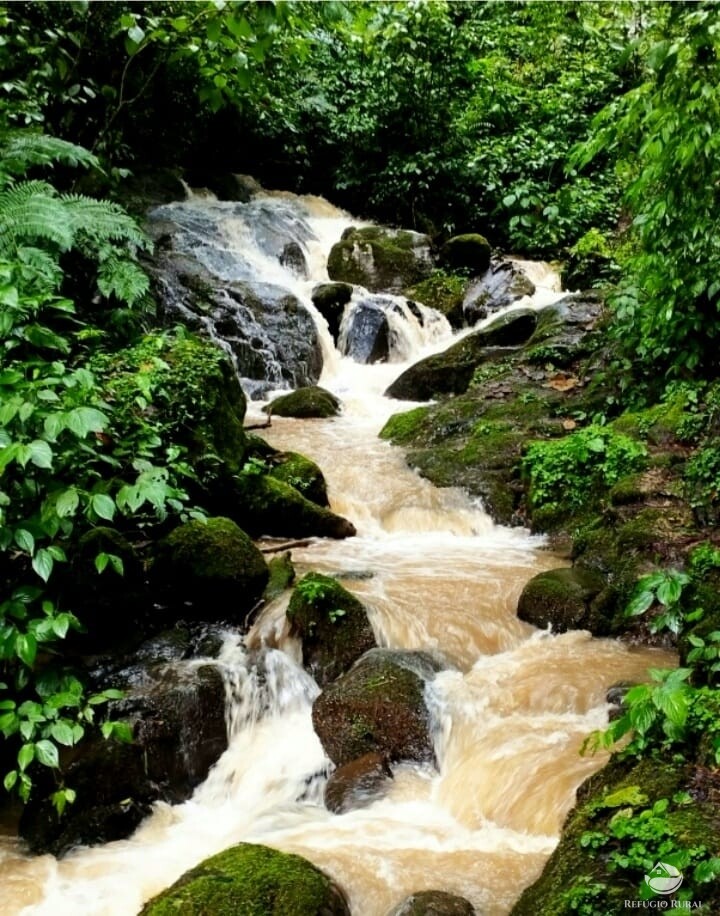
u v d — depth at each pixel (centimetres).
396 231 1129
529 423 696
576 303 848
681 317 582
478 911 263
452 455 673
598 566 490
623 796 260
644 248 567
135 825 342
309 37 988
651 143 432
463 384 830
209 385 562
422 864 291
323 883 266
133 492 328
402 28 1166
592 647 427
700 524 486
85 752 349
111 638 420
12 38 640
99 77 851
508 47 1384
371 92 1264
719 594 413
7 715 308
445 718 370
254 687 402
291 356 897
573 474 595
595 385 716
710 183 472
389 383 891
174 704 374
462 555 546
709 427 561
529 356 792
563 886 238
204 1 577
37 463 283
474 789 332
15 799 352
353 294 996
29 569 382
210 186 1219
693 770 268
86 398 342
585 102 1255
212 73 599
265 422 765
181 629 443
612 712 358
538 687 382
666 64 389
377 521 615
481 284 1040
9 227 529
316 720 374
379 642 429
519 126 1252
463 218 1262
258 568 464
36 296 369
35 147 616
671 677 263
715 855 225
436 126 1263
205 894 253
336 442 728
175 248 962
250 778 370
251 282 951
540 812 308
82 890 305
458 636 435
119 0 719
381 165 1305
